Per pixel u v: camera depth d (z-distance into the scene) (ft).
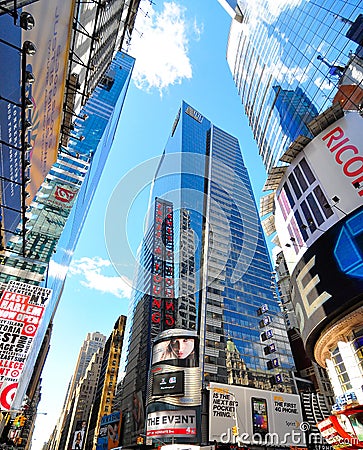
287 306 287.48
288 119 165.27
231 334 219.20
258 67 218.79
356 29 113.19
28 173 25.48
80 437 333.21
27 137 22.03
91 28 51.60
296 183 124.98
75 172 153.38
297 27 155.53
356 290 85.66
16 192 24.88
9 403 46.50
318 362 111.65
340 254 94.94
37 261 108.27
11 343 50.80
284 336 243.60
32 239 116.26
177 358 149.59
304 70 148.56
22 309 54.34
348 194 101.45
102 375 349.20
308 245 109.40
